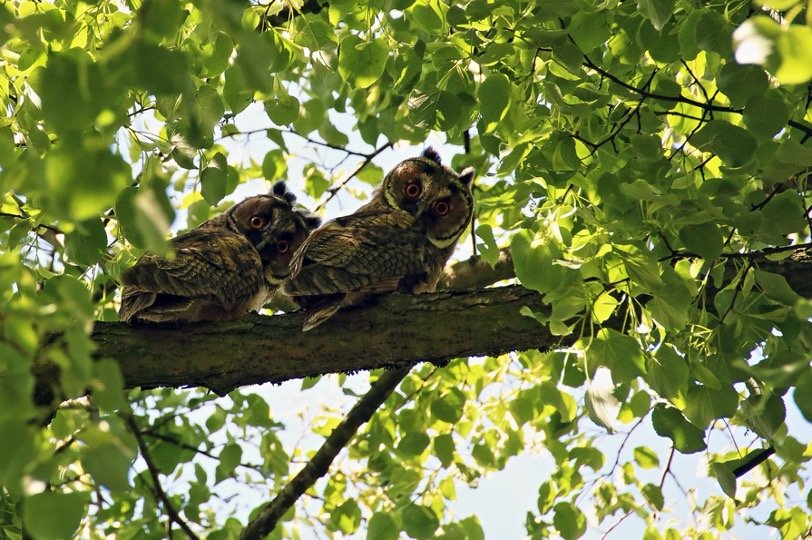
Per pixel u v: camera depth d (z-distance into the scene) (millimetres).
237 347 9781
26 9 8734
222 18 4469
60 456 5477
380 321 10070
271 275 13805
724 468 9742
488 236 10969
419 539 12859
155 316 9727
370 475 15195
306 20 10164
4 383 5301
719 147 9000
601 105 9352
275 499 13812
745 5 9133
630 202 9422
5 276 6184
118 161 4785
